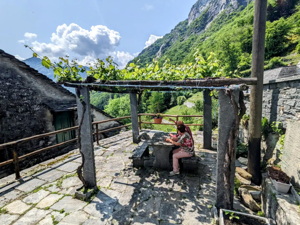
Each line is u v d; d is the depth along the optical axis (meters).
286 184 2.27
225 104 2.17
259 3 3.01
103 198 2.79
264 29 3.07
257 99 3.24
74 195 2.83
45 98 6.95
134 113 5.49
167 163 3.75
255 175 3.38
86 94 2.72
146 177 3.45
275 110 3.68
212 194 2.86
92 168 2.90
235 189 3.11
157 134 4.43
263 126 3.97
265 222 2.01
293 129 2.74
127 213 2.44
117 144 5.53
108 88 3.29
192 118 12.20
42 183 3.27
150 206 2.59
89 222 2.27
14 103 5.91
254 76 3.26
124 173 3.63
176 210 2.49
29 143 6.27
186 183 3.21
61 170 3.80
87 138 2.82
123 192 2.96
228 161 2.20
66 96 7.91
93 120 9.63
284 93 3.35
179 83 2.16
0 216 2.40
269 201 2.45
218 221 2.21
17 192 2.98
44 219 2.33
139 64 3.08
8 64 5.85
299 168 2.50
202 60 2.31
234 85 1.89
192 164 3.62
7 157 5.61
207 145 4.93
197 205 2.59
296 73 3.36
